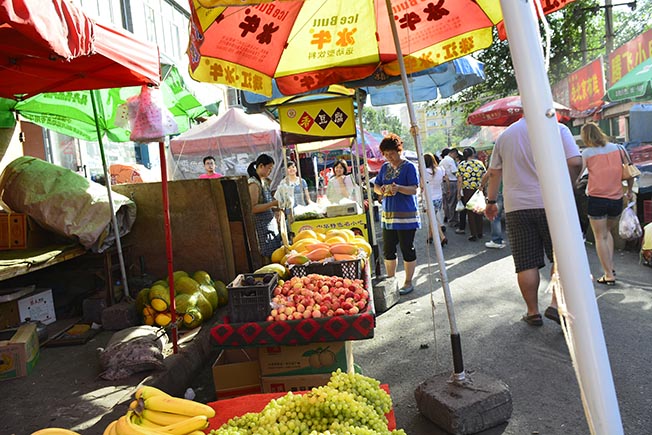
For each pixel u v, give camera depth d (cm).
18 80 526
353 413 227
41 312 591
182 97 859
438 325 569
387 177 683
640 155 1262
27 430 363
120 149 1262
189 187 686
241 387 392
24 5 267
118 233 620
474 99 2411
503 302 629
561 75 2200
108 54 429
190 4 321
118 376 438
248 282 390
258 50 456
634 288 632
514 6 178
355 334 346
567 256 177
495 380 371
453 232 1273
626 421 346
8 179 612
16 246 588
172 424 231
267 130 1388
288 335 349
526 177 495
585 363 177
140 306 587
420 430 357
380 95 904
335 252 473
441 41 488
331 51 490
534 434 340
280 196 812
